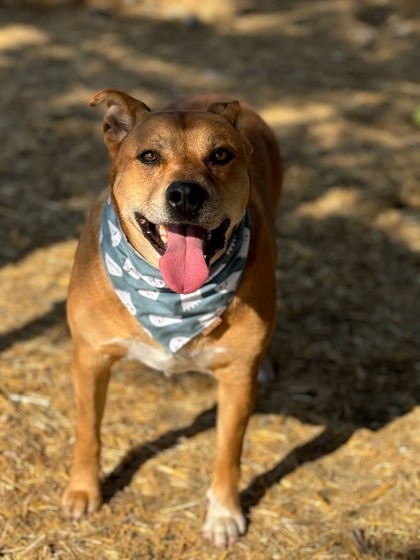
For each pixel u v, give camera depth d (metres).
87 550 1.03
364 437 1.23
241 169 0.96
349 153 2.03
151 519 1.08
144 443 1.20
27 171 1.82
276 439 1.22
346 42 2.74
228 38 2.66
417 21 2.96
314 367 1.37
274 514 1.10
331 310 1.51
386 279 1.60
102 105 2.11
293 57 2.57
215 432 1.22
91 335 1.00
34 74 2.23
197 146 0.93
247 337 1.00
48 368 1.30
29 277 1.51
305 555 1.04
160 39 2.57
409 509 1.11
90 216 1.05
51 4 2.70
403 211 1.81
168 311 0.96
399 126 2.20
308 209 1.80
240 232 0.97
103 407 1.07
